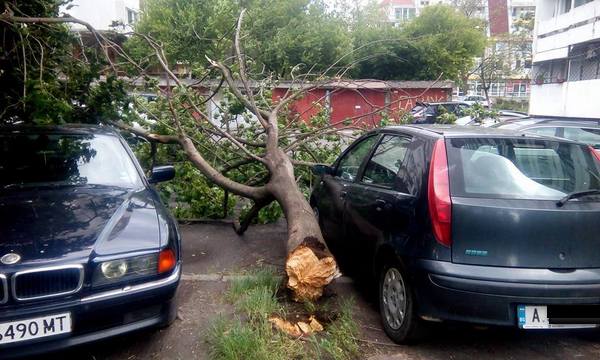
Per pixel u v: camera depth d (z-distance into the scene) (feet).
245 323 12.84
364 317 13.66
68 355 11.48
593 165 12.34
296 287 13.92
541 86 87.66
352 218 14.90
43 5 20.68
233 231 22.45
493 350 12.03
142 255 10.83
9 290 9.61
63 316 9.84
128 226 11.59
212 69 26.43
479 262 10.69
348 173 16.97
